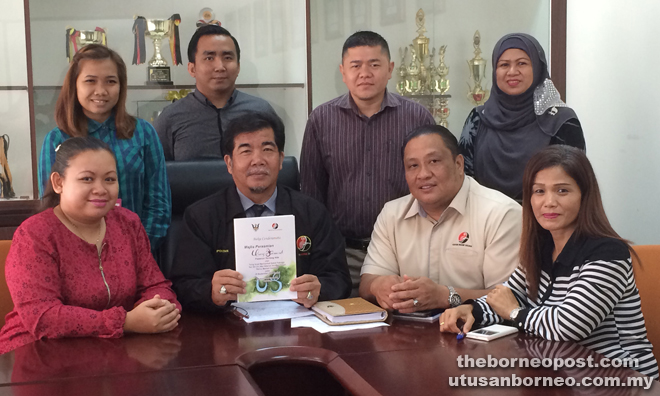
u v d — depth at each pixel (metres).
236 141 1.93
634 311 1.60
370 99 2.61
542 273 1.71
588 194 1.61
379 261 2.13
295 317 1.77
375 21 3.45
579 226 1.61
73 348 1.50
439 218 2.04
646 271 1.92
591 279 1.53
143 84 3.50
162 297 1.79
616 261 1.54
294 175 2.51
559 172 1.60
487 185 2.66
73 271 1.68
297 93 3.50
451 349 1.46
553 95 2.57
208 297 1.81
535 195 1.65
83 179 1.63
